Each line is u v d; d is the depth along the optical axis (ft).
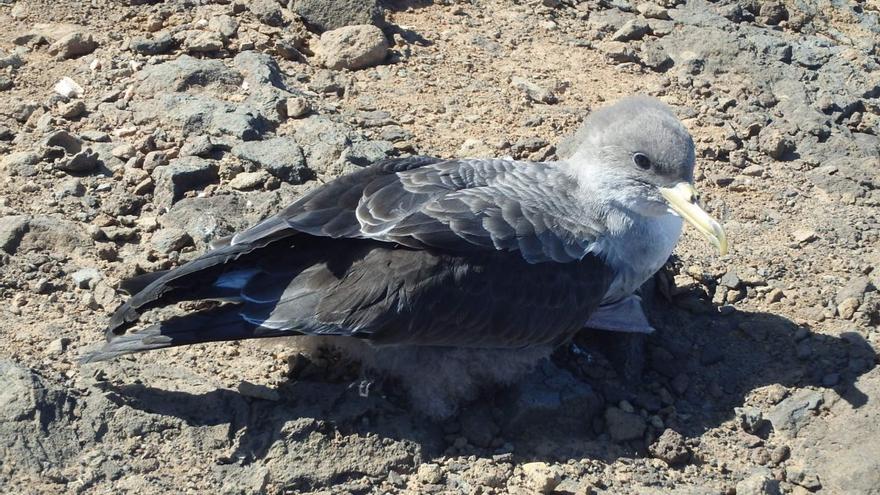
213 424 3.70
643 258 3.99
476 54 5.17
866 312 4.20
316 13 5.11
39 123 4.52
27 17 4.95
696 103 5.11
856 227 4.59
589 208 3.92
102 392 3.71
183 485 3.58
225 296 3.73
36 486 3.51
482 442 3.80
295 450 3.67
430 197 3.82
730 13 5.65
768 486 3.73
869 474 3.81
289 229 3.72
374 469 3.69
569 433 3.87
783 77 5.29
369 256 3.73
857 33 5.84
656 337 4.15
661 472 3.80
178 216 4.26
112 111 4.60
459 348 3.83
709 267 4.37
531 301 3.79
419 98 4.90
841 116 5.16
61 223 4.17
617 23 5.47
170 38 4.89
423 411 3.83
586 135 4.00
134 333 3.71
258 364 3.90
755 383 4.05
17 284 4.00
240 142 4.51
